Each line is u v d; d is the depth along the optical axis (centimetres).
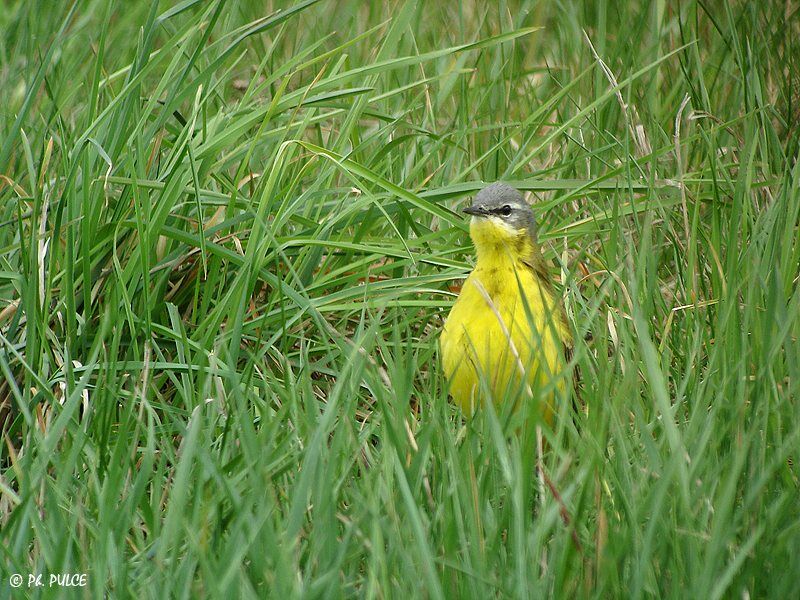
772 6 1509
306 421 778
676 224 1206
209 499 759
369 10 1702
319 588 632
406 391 853
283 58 1550
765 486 746
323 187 1207
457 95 1539
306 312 1034
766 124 1292
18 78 1310
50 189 1038
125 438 773
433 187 1270
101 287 1056
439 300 1151
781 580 681
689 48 1484
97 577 650
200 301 1104
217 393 903
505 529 738
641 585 651
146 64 1090
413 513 662
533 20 1703
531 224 1035
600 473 744
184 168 1033
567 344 1002
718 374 880
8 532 712
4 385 980
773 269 887
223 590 623
